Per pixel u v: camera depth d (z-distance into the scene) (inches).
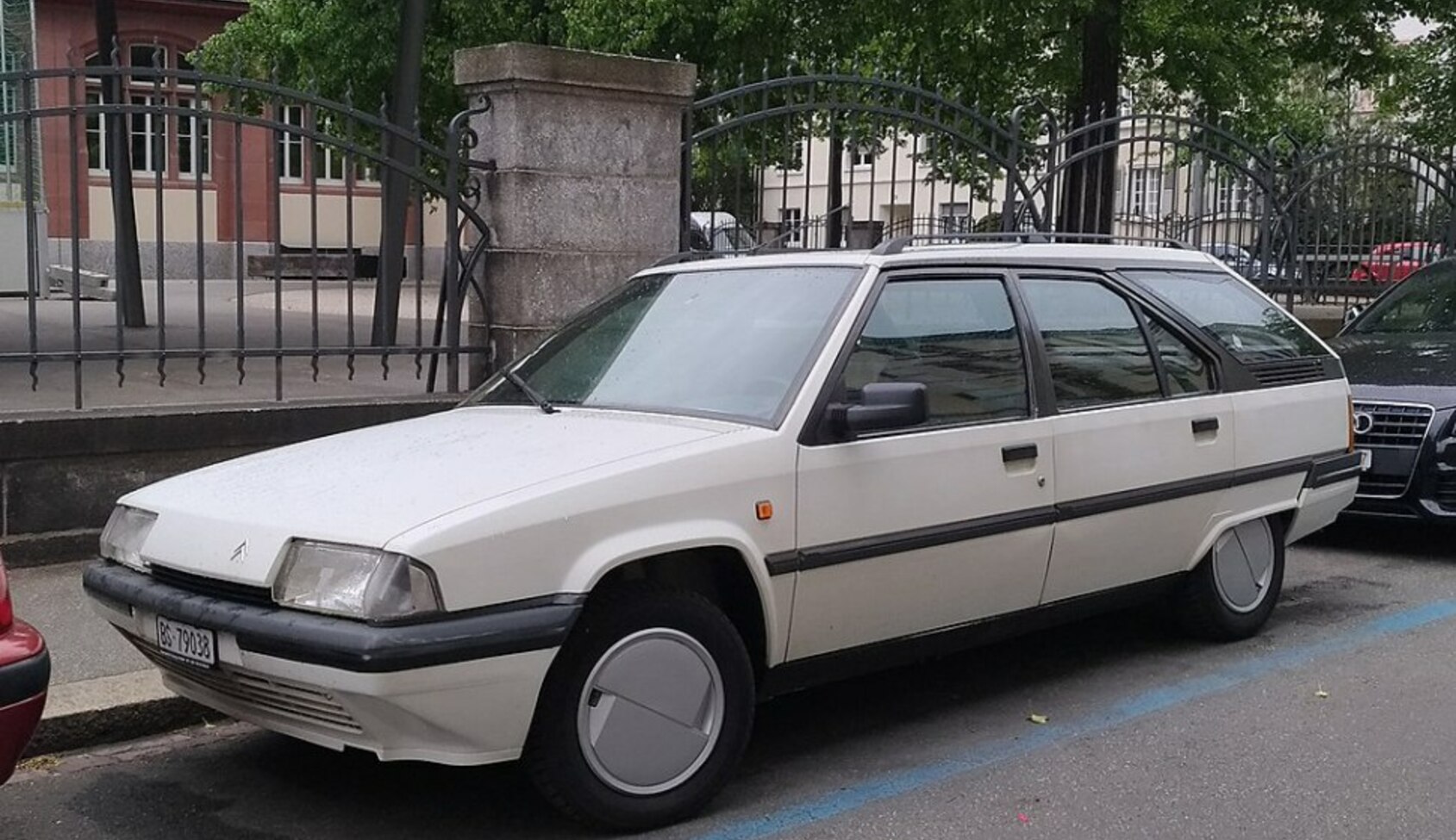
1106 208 459.2
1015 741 194.9
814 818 167.2
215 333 486.3
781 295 195.3
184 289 849.5
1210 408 227.6
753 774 182.1
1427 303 375.2
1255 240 479.2
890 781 179.6
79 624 226.8
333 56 850.8
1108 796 174.2
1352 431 264.5
